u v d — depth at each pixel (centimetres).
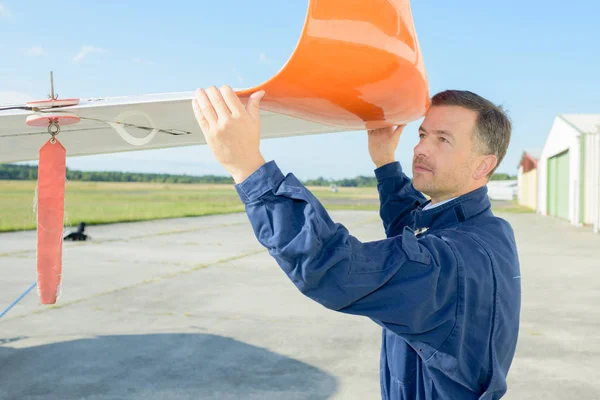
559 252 1134
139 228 1772
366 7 86
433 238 104
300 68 90
